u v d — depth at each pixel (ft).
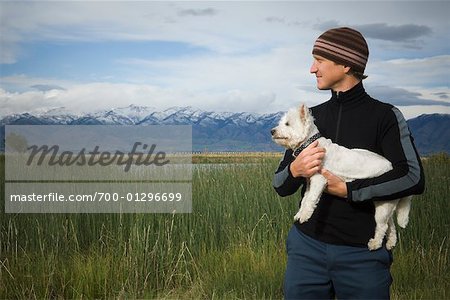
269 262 17.66
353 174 9.05
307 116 9.43
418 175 7.91
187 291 17.40
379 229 8.30
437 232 20.07
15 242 19.19
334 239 8.25
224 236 20.13
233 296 16.48
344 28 8.68
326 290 8.46
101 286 16.85
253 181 23.66
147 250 18.10
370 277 8.10
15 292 16.42
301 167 8.29
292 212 20.89
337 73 8.66
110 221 19.66
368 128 8.53
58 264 17.70
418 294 16.25
